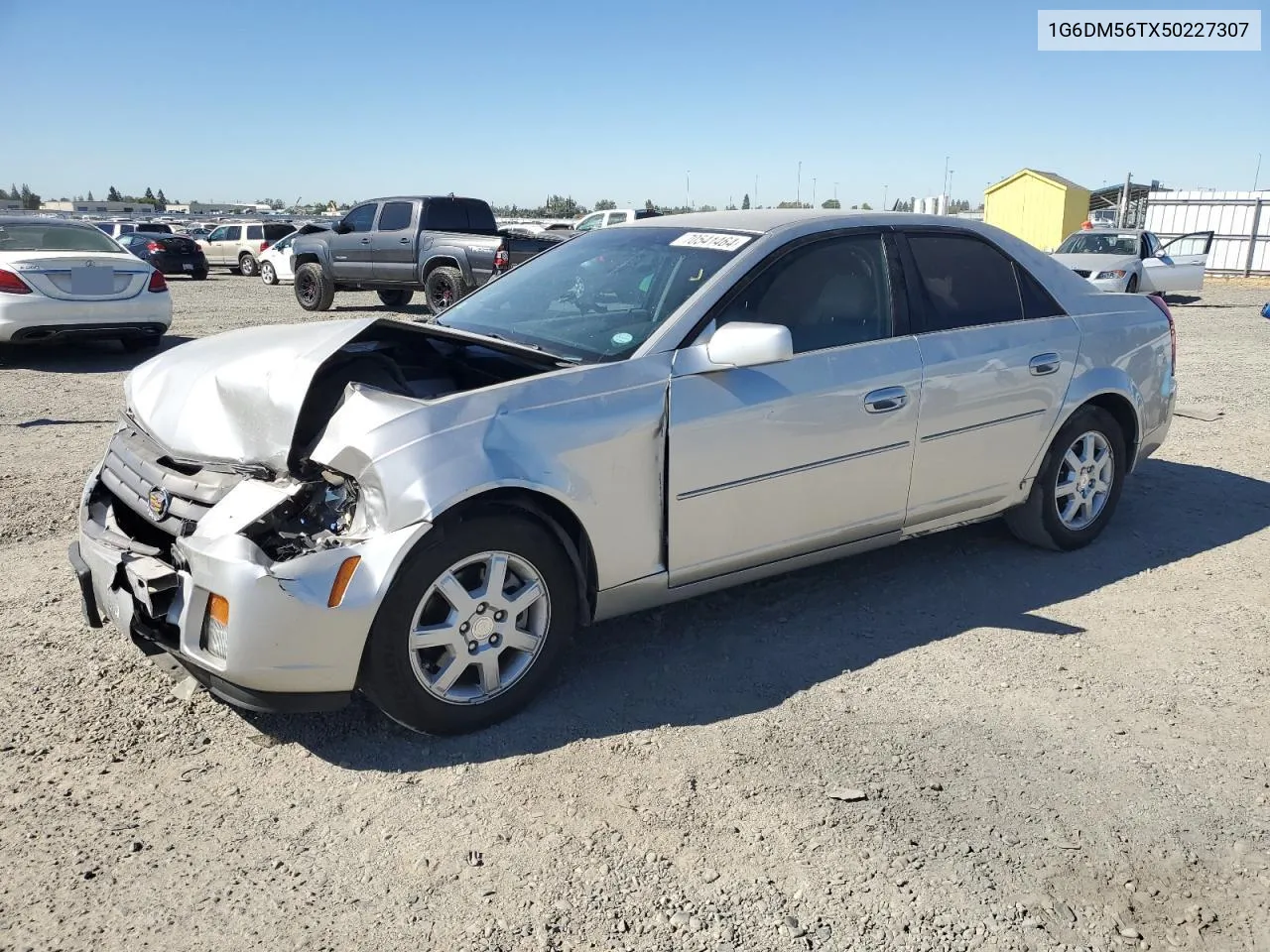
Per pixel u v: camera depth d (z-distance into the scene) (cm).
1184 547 515
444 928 241
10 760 307
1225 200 2936
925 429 416
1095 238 2120
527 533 323
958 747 322
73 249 1111
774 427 371
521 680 333
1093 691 361
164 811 285
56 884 254
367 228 1712
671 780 301
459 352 395
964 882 259
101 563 330
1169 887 260
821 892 255
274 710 298
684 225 432
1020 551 504
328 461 306
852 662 380
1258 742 329
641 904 250
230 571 286
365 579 293
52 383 941
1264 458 704
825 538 400
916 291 426
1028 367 450
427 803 290
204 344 393
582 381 338
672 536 356
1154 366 513
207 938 237
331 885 256
